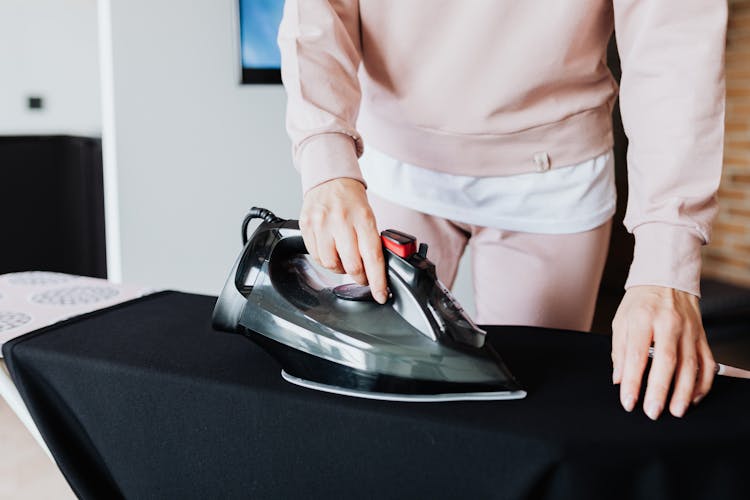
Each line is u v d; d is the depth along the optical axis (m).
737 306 2.25
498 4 0.97
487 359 0.80
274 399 0.81
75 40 3.83
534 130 1.07
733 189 3.36
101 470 1.00
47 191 3.15
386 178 1.17
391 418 0.75
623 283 3.25
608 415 0.76
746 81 3.25
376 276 0.80
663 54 0.88
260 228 0.91
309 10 0.97
